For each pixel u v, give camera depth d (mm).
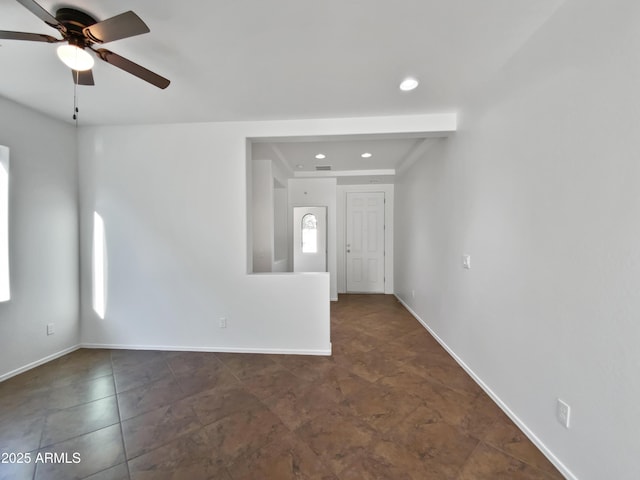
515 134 1744
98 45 1606
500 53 1737
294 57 1764
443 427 1738
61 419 1838
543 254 1512
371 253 5840
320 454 1528
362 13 1394
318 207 5145
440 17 1426
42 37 1330
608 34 1131
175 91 2199
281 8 1358
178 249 2920
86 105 2441
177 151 2891
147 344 2967
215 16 1409
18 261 2441
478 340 2230
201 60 1795
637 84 1025
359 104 2426
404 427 1740
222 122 2844
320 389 2182
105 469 1438
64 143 2820
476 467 1438
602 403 1163
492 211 2012
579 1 1260
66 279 2848
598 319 1182
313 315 2869
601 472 1167
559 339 1398
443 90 2193
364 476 1386
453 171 2688
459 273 2568
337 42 1622
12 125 2379
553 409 1440
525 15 1416
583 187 1253
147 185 2916
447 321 2881
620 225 1089
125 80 2031
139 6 1341
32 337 2553
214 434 1689
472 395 2086
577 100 1281
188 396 2096
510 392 1814
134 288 2957
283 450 1559
